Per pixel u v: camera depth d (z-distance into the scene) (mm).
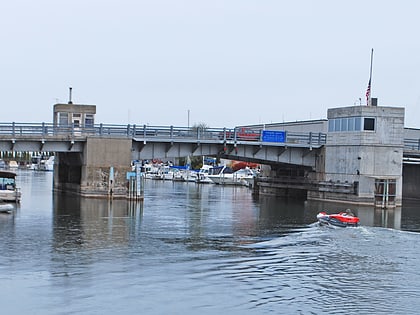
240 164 160750
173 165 175875
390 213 63594
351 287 28766
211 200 78688
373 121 71062
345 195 72875
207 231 45469
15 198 61188
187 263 32906
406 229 49781
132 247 37094
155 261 33094
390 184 70000
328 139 76562
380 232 46656
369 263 34250
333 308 25375
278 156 77250
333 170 75375
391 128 71625
